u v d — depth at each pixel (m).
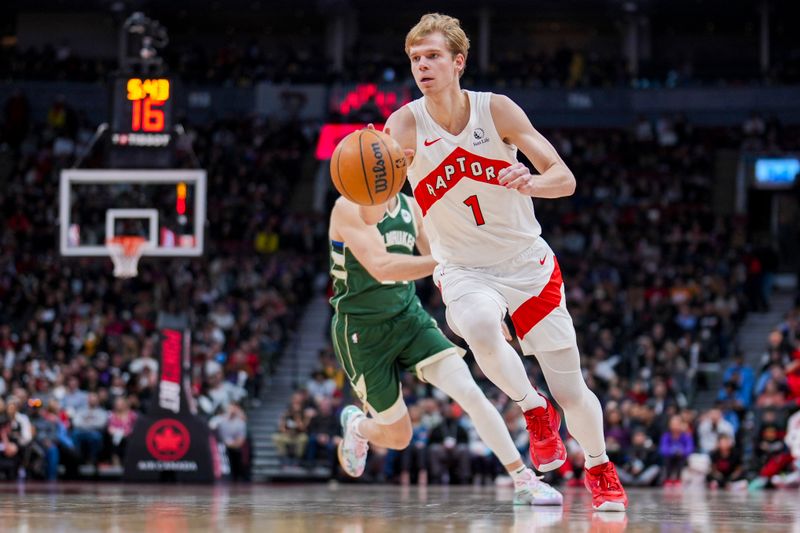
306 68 30.81
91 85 30.12
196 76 30.50
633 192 26.14
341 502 5.52
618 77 30.12
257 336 19.55
